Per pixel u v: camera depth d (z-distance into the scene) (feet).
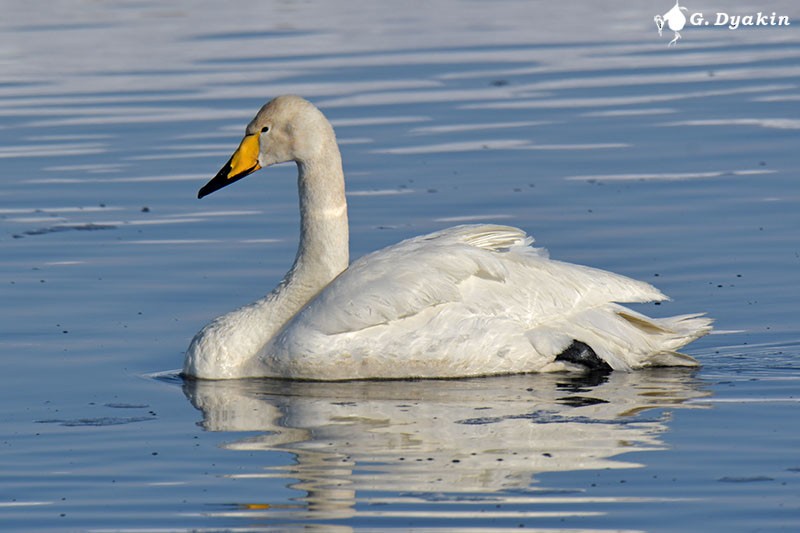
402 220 64.54
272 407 43.24
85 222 66.13
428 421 41.09
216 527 33.35
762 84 92.07
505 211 65.62
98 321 52.54
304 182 49.26
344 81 94.53
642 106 86.69
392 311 46.26
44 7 127.44
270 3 129.29
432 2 128.98
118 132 83.15
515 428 40.16
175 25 117.80
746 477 35.83
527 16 120.47
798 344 48.60
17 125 85.35
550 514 33.58
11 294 55.67
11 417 42.34
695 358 47.78
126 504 34.99
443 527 32.83
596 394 43.98
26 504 35.09
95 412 42.83
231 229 64.80
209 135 81.76
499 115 84.84
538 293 47.39
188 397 44.70
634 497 34.58
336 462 37.42
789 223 62.54
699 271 56.59
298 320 47.32
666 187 68.85
